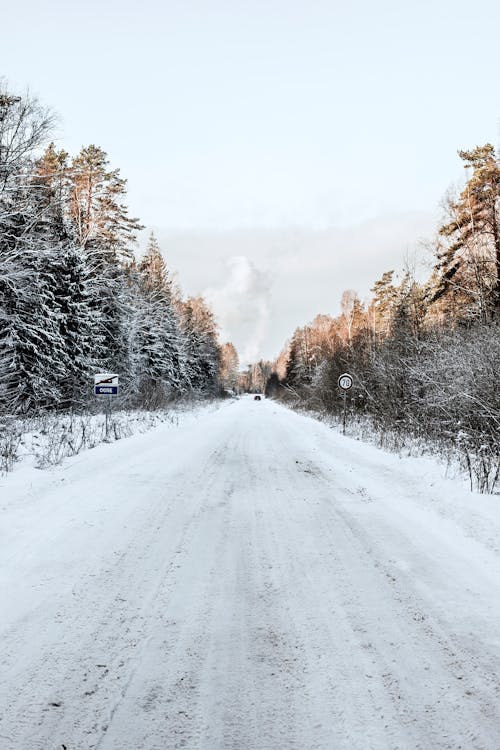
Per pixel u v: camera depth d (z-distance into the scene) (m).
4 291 16.95
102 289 24.22
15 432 11.98
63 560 4.26
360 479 8.28
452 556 4.52
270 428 19.25
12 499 6.21
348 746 2.08
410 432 14.36
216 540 4.92
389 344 18.72
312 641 2.98
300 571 4.13
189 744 2.08
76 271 21.70
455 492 6.90
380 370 17.97
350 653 2.85
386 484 7.82
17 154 16.25
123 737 2.12
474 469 8.38
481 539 4.99
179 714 2.28
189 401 42.38
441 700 2.42
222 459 10.40
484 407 10.22
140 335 33.53
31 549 4.49
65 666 2.67
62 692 2.44
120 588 3.72
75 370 20.69
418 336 17.55
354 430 17.59
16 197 16.94
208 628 3.12
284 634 3.06
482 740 2.14
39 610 3.34
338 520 5.71
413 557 4.49
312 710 2.32
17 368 17.27
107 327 26.31
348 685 2.53
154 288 41.31
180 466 9.23
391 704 2.38
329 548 4.72
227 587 3.78
